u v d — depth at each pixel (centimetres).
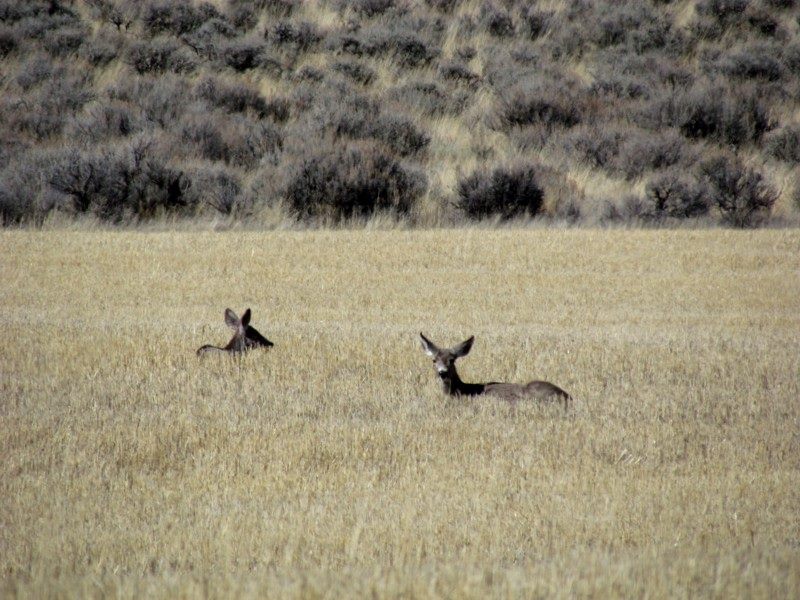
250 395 2852
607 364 3216
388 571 1552
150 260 5716
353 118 9362
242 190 7775
